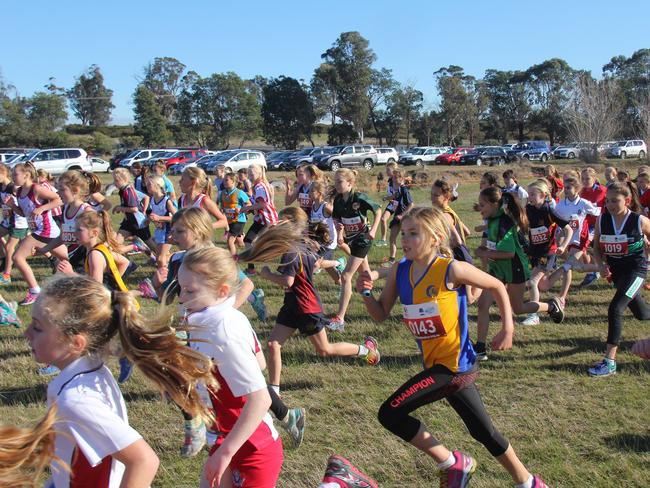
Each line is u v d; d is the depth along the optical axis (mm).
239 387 2773
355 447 4422
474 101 86125
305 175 10297
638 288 5805
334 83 74562
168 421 4859
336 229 7703
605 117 53375
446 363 3508
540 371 5902
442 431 4613
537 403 5113
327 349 5309
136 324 2498
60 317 2336
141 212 10438
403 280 3588
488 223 6316
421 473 4051
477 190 32188
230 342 2781
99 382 2387
